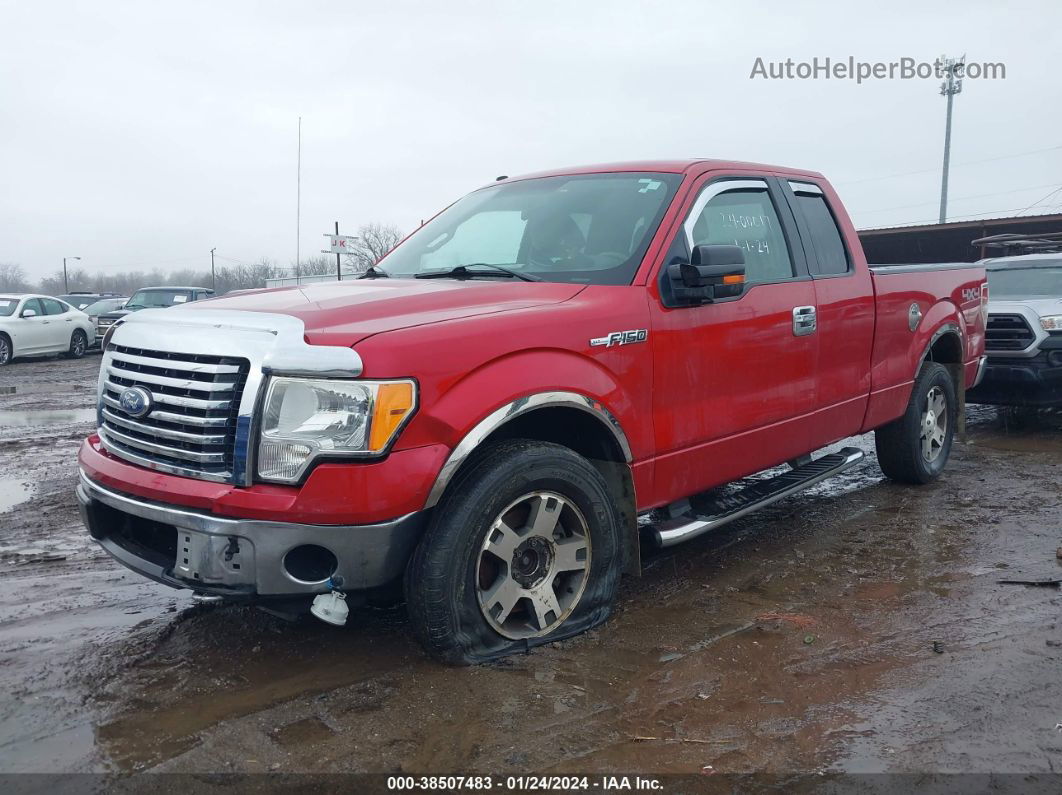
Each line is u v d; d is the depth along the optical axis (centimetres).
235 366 303
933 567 458
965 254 2612
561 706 308
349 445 295
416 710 305
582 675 331
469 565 324
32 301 2017
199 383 306
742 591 426
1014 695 315
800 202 503
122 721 300
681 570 458
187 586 315
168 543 336
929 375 606
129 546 344
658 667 340
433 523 321
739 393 429
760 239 463
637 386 375
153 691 321
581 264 402
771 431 453
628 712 305
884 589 427
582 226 421
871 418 545
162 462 319
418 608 321
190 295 2280
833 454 532
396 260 471
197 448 309
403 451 301
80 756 278
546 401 336
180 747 283
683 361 396
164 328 330
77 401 1245
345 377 295
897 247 2748
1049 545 491
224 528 298
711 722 299
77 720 301
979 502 589
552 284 383
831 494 615
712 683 327
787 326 455
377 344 300
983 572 448
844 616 393
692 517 418
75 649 359
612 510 371
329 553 311
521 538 339
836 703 312
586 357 355
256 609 399
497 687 321
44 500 620
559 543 355
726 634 373
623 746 284
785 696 318
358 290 381
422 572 318
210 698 315
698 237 419
